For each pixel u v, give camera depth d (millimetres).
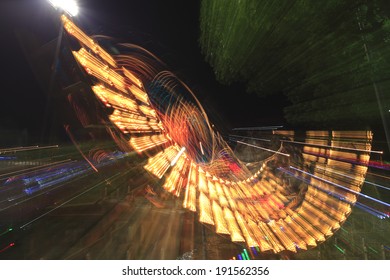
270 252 3061
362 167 4137
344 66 6895
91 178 6875
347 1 5902
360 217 4859
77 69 3732
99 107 3682
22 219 5215
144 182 4461
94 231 4512
